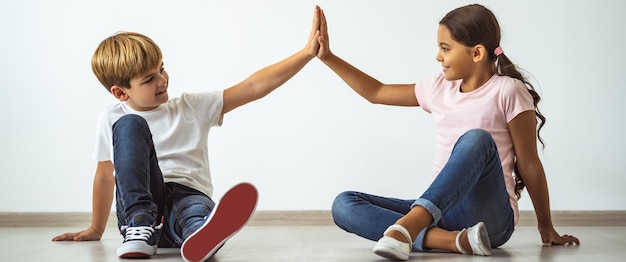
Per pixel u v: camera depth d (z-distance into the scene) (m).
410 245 1.84
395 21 3.40
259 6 3.45
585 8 3.38
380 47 3.40
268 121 3.45
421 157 3.40
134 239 1.90
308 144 3.44
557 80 3.39
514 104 2.12
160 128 2.19
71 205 3.51
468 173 1.88
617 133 3.38
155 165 2.02
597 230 3.05
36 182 3.52
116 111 2.24
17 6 3.52
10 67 3.53
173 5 3.48
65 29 3.52
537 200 2.22
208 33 3.47
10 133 3.53
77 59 3.52
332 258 2.01
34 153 3.53
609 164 3.38
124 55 2.11
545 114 3.39
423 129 3.39
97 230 2.58
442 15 3.38
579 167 3.39
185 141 2.19
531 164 2.16
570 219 3.36
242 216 1.71
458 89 2.22
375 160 3.41
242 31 3.46
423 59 3.39
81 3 3.51
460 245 1.98
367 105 3.41
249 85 2.27
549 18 3.39
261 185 3.45
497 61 2.21
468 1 3.38
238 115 3.46
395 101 2.34
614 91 3.38
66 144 3.52
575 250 2.17
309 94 3.43
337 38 3.42
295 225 3.40
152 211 1.94
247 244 2.45
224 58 3.46
